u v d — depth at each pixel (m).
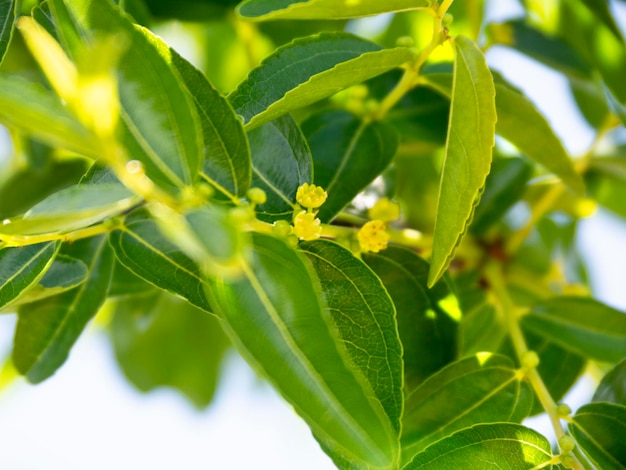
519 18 0.53
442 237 0.40
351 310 0.40
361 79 0.42
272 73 0.42
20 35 0.51
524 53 0.53
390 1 0.41
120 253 0.41
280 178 0.41
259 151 0.42
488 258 0.52
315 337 0.37
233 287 0.38
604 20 0.53
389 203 0.46
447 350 0.44
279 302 0.38
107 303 0.61
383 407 0.40
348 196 0.45
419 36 0.58
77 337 0.46
